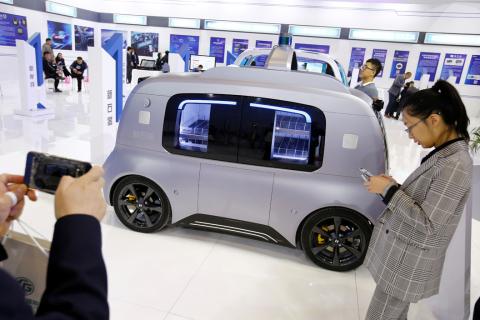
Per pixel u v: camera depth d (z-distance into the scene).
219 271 2.35
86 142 5.39
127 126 2.58
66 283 0.51
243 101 2.31
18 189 0.73
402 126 9.02
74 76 11.05
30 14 12.14
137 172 2.54
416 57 12.10
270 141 2.29
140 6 14.60
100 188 0.67
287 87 2.27
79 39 14.59
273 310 2.04
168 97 2.44
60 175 0.73
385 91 12.47
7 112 7.05
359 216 2.25
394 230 1.42
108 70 4.01
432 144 1.36
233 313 1.99
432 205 1.27
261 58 7.55
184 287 2.17
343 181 2.24
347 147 2.20
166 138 2.48
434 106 1.28
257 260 2.50
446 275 2.04
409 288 1.39
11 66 11.55
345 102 2.19
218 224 2.52
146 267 2.32
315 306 2.10
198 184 2.45
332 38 12.73
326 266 2.42
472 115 11.97
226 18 13.66
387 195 1.46
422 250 1.36
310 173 2.28
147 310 1.95
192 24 14.12
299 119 2.25
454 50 11.63
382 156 2.17
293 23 12.98
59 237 0.56
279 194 2.33
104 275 0.55
